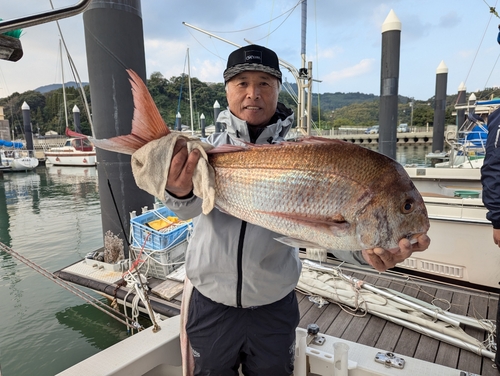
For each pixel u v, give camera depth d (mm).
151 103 1340
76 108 32531
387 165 1304
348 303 3674
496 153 2221
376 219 1282
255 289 1630
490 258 4316
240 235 1604
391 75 6730
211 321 1725
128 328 4762
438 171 6020
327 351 2307
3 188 20781
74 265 5652
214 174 1425
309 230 1332
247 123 1734
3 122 40375
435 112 14867
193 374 1883
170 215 5738
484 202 2352
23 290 6641
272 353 1710
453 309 3721
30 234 11141
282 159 1359
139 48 5285
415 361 2076
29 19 1198
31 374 4285
